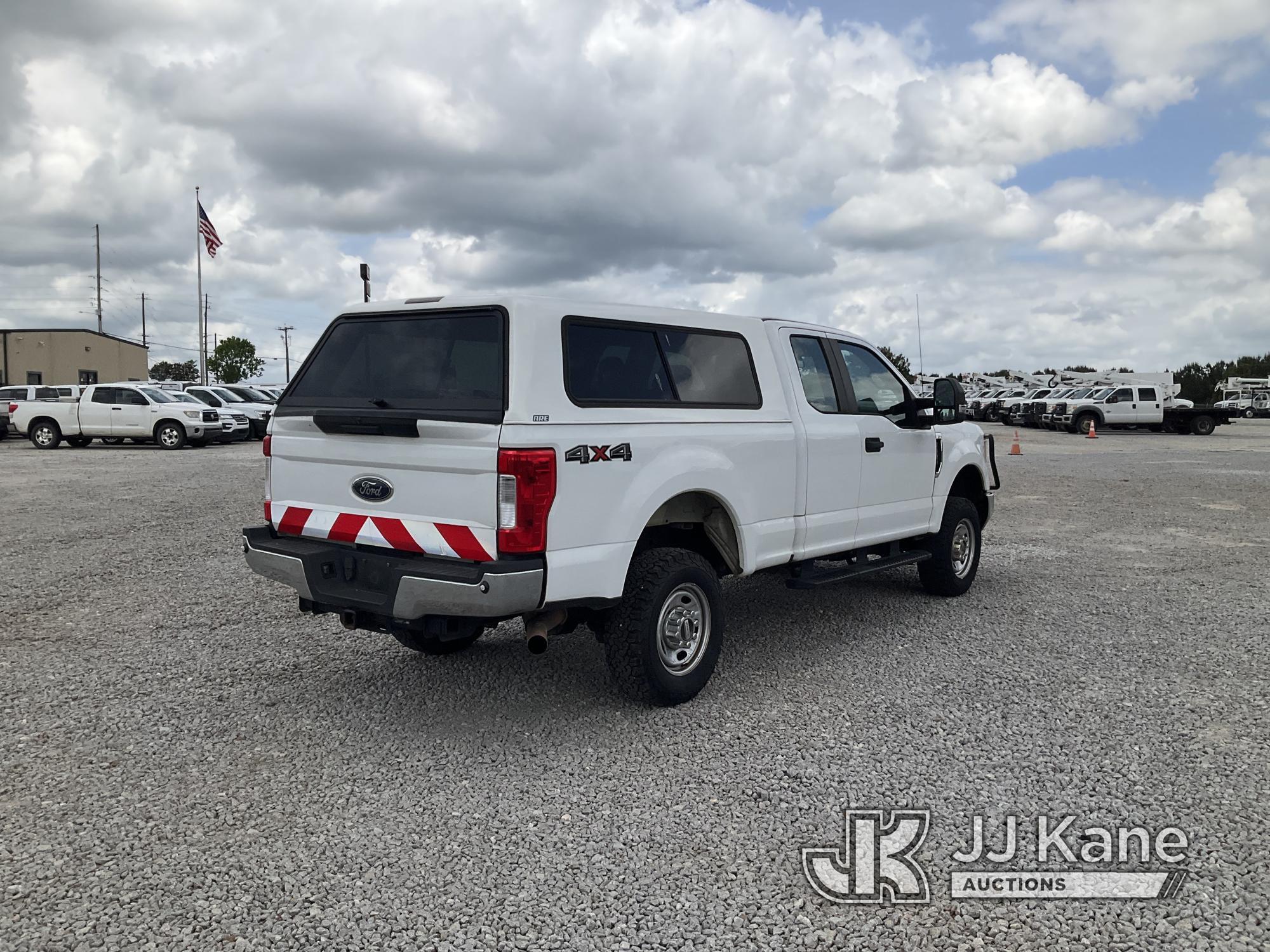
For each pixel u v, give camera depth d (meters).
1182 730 4.42
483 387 4.18
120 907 2.97
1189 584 7.75
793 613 6.80
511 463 3.99
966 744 4.26
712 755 4.18
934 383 6.51
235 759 4.14
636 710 4.75
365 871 3.19
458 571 4.04
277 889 3.08
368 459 4.46
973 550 7.47
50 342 53.44
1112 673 5.30
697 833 3.45
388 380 4.57
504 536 4.02
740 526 5.11
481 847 3.35
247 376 91.69
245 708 4.79
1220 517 11.70
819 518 5.75
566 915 2.93
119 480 15.60
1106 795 3.74
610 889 3.07
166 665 5.51
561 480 4.11
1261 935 2.81
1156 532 10.50
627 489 4.42
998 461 20.44
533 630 4.24
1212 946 2.76
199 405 24.33
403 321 4.57
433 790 3.83
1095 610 6.85
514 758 4.15
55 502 12.77
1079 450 24.47
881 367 6.64
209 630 6.30
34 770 4.03
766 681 5.21
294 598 7.20
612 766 4.05
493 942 2.79
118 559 8.77
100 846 3.37
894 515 6.46
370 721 4.61
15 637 6.11
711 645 4.91
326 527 4.67
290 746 4.30
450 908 2.96
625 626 4.54
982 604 7.07
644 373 4.71
